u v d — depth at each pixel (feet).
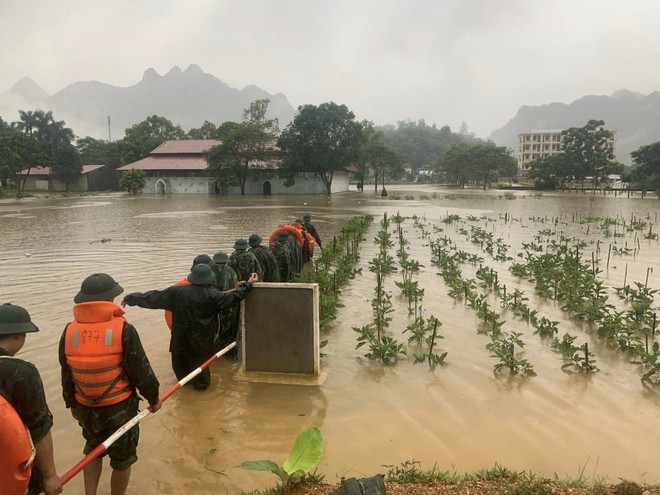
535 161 266.57
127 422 12.42
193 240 61.62
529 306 31.12
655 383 19.88
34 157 212.43
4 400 8.75
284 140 196.24
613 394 18.90
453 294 33.30
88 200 168.66
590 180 299.17
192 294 18.76
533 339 25.00
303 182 209.56
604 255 51.29
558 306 31.14
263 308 20.34
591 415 17.29
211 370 21.57
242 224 82.69
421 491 12.42
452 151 310.45
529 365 20.61
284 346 20.35
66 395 12.66
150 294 18.99
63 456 15.12
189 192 215.72
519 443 15.48
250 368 20.71
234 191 212.84
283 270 32.65
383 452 15.05
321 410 17.81
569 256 44.55
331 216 99.45
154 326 26.61
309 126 191.21
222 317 21.99
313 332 20.12
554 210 116.26
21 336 9.82
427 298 32.81
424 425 16.65
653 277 39.75
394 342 22.86
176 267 42.88
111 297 12.62
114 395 12.32
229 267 23.53
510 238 65.87
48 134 261.44
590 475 13.76
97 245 57.52
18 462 8.77
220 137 233.14
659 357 22.17
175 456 15.06
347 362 22.17
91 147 311.06
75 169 244.63
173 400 18.66
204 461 14.78
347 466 14.32
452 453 14.97
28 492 9.86
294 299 20.12
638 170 197.67
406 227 79.41
